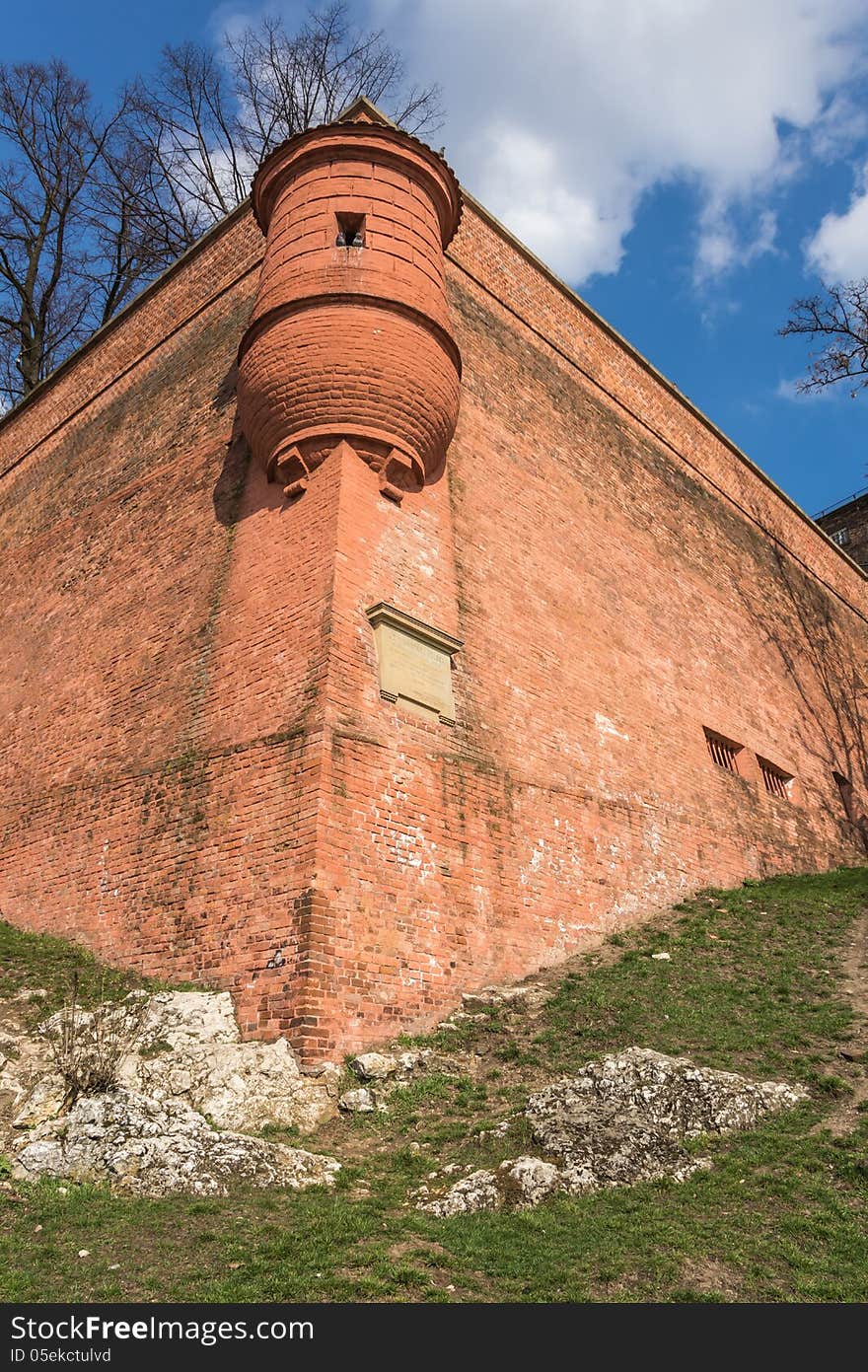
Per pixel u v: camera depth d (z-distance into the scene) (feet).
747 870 55.88
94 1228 18.97
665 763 53.01
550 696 46.42
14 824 47.26
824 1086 26.91
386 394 40.32
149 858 38.29
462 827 37.99
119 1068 27.37
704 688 60.70
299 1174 22.82
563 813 43.83
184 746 39.45
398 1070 29.66
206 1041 30.04
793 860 61.21
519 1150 23.95
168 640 43.98
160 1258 17.85
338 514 38.14
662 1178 22.29
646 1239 19.36
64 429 65.31
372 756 35.09
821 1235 19.57
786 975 37.04
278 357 40.68
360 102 51.75
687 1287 17.44
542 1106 25.71
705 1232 19.74
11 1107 26.32
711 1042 30.71
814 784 69.00
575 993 36.01
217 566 43.47
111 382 62.49
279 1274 17.25
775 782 65.36
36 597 57.52
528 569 49.08
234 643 39.93
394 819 35.06
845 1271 18.19
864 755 78.23
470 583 44.24
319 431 40.29
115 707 44.98
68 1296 16.15
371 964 32.14
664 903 47.85
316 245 42.55
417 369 40.98
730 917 46.34
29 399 70.49
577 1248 18.98
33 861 44.73
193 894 35.50
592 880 43.88
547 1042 31.86
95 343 66.03
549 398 58.29
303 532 39.45
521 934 38.86
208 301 56.59
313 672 35.45
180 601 44.68
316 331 40.40
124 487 54.54
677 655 59.41
